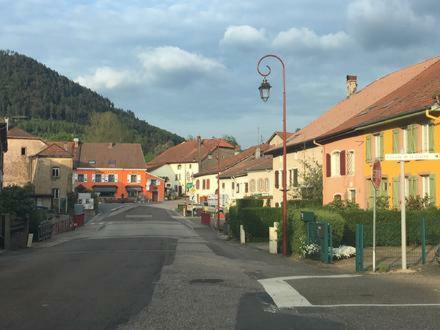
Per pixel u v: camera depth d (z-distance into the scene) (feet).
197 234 121.80
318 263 53.06
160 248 73.41
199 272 44.04
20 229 84.64
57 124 572.10
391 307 28.63
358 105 132.77
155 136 614.75
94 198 228.02
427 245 72.49
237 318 26.17
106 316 26.61
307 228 58.65
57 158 244.42
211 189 285.84
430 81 95.35
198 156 367.45
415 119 85.05
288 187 151.94
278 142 185.68
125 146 358.02
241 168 224.33
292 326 24.47
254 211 100.83
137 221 178.29
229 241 100.78
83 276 41.73
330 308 28.50
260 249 77.46
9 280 40.09
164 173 395.34
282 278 40.45
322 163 128.98
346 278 40.29
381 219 72.54
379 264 50.06
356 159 108.47
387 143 94.79
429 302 30.09
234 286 36.24
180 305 29.43
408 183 87.61
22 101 597.93
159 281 38.60
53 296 32.35
